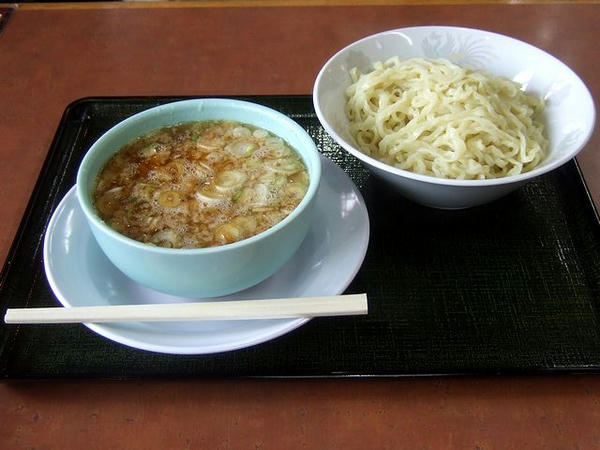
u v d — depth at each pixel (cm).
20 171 47
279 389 33
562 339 36
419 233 42
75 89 56
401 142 44
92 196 35
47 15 65
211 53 60
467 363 34
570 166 46
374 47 49
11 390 33
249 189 36
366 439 31
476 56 49
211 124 40
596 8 66
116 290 35
